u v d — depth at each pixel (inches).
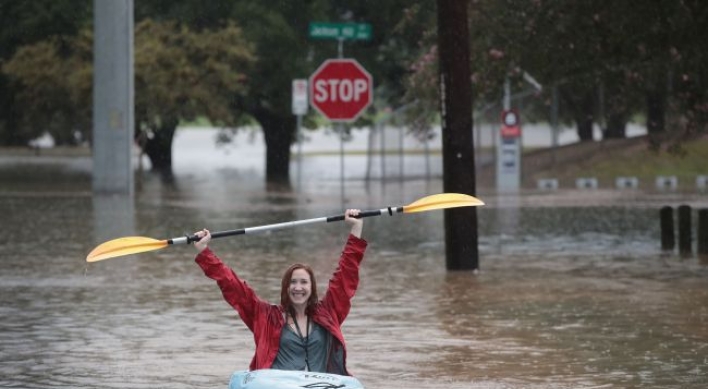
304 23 4645.7
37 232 2508.6
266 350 883.4
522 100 4810.5
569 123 5007.4
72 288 1761.8
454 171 1924.2
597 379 1146.0
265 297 1664.6
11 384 1131.3
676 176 4261.8
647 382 1130.7
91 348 1314.0
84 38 4264.3
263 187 4050.2
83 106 4330.7
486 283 1823.3
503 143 4052.7
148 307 1598.2
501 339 1362.0
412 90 3727.9
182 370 1198.3
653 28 2308.1
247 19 4530.0
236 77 4205.2
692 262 2086.6
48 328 1440.7
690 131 2588.6
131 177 3572.8
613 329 1419.8
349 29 3356.3
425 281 1847.9
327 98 3348.9
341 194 3521.2
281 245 2341.3
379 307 1596.9
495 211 3129.9
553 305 1606.8
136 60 4077.3
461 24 1902.1
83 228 2588.6
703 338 1358.3
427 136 4392.2
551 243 2396.7
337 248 2290.8
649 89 2544.3
